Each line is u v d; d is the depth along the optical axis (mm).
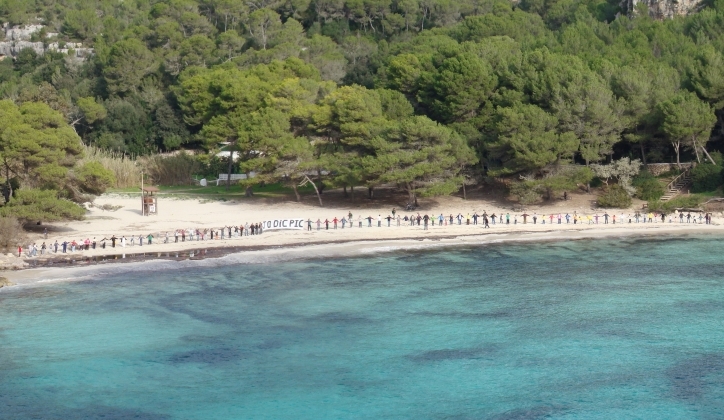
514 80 153500
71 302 88000
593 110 140375
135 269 102438
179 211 144375
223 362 71375
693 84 150250
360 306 87062
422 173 135500
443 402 63219
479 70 152250
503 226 130750
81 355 72688
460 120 154000
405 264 105812
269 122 149375
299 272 101438
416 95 162500
